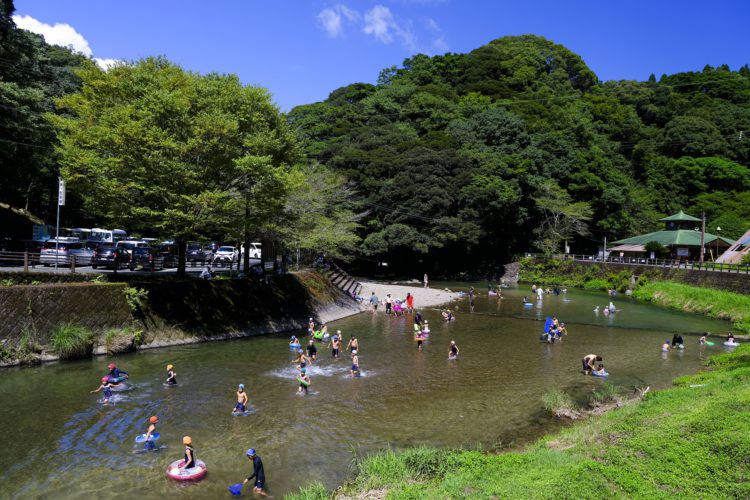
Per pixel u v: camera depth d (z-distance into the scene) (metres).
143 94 26.53
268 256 49.94
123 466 13.28
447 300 49.84
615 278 61.22
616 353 27.84
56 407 17.11
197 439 15.16
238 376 21.56
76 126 26.27
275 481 12.72
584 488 10.60
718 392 17.23
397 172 66.44
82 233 46.75
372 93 98.00
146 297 26.41
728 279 45.06
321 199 43.31
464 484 11.45
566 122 81.94
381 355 26.55
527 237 76.38
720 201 81.12
